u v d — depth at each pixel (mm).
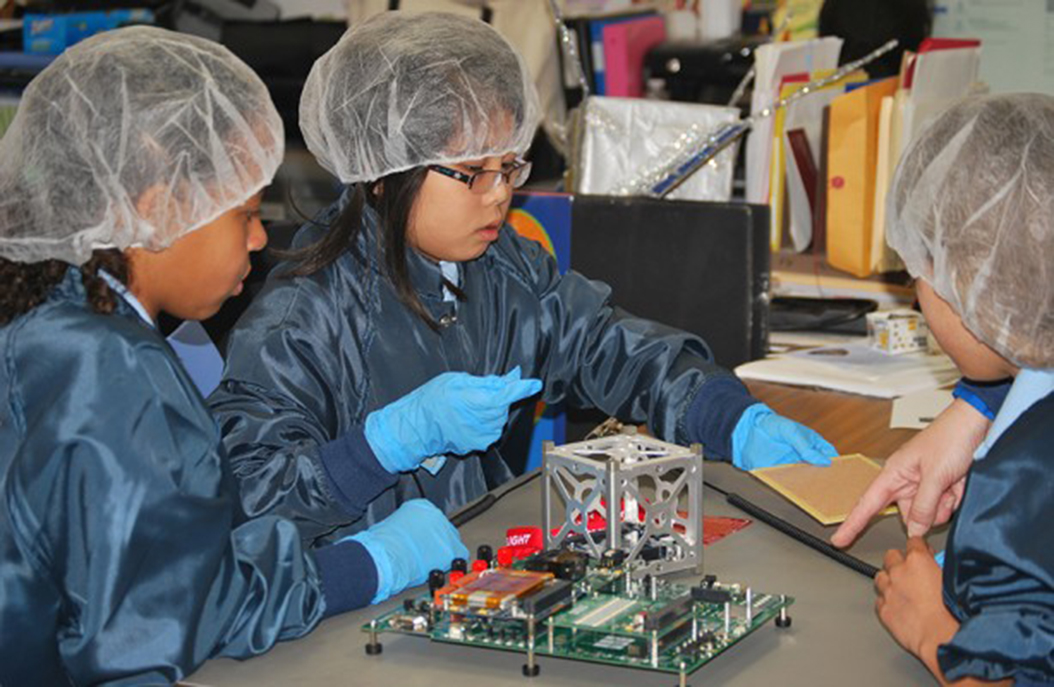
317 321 1621
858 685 1130
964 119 1144
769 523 1535
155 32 1311
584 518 1366
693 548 1384
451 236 1619
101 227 1225
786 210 3107
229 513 1213
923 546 1277
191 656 1160
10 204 1230
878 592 1262
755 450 1634
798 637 1228
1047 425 1125
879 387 2352
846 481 1550
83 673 1160
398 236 1627
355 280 1656
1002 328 1120
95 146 1212
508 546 1425
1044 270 1088
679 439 1720
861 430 2133
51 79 1246
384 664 1188
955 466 1453
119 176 1217
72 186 1217
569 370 1831
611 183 2848
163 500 1161
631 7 3486
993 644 1070
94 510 1148
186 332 2146
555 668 1166
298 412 1550
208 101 1255
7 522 1168
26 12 4012
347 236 1648
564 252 2379
